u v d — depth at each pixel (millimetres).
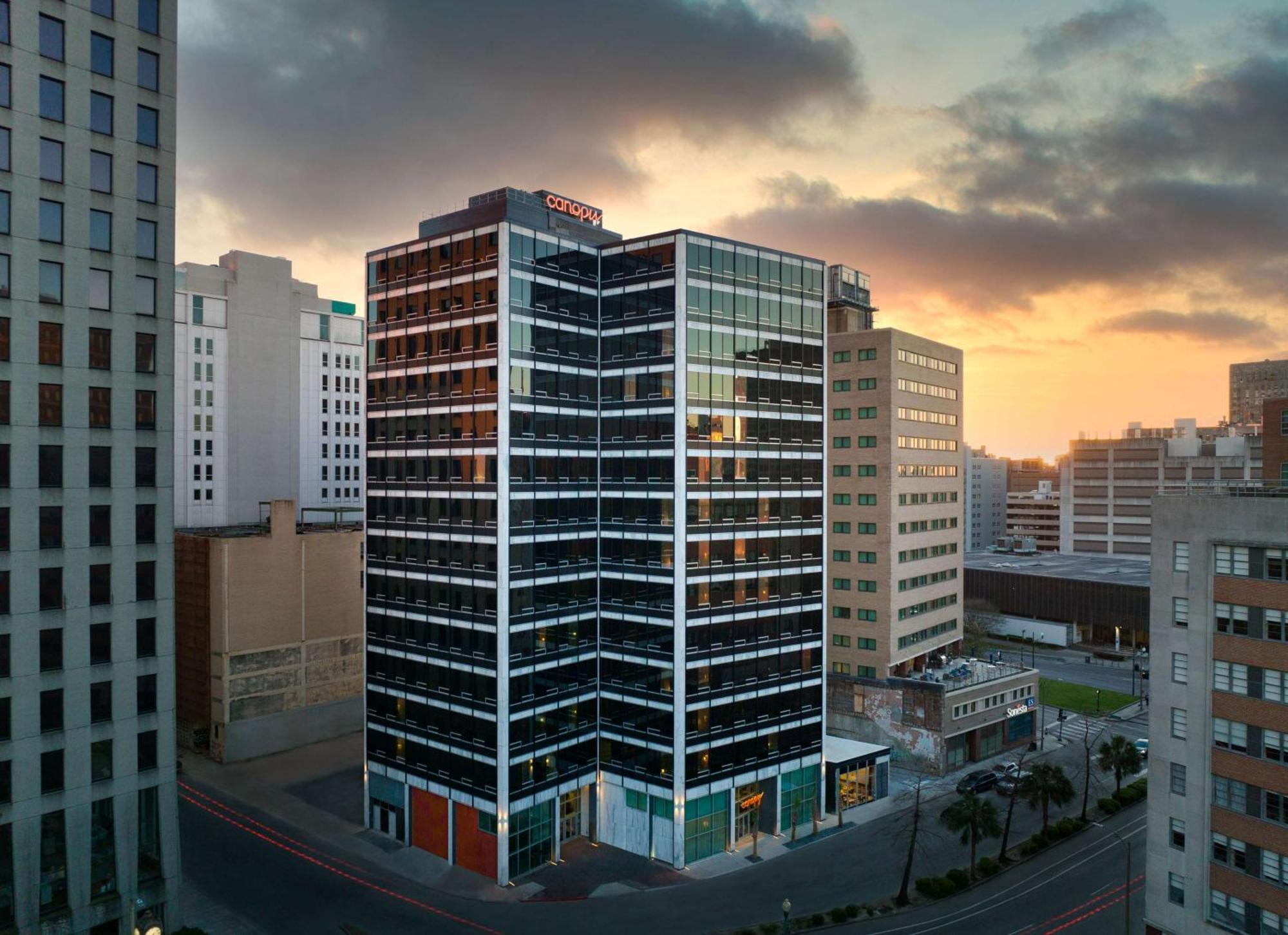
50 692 47656
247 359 129875
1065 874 61938
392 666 66938
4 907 45844
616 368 66625
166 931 51750
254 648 84750
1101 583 144125
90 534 49375
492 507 60531
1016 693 91812
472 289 62625
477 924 53531
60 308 48625
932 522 99438
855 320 100500
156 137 52750
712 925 53625
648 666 63938
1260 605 46594
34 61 47906
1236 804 47312
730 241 65625
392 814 66812
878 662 91438
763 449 67562
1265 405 55969
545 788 62656
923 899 57594
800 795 70062
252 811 71250
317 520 138750
